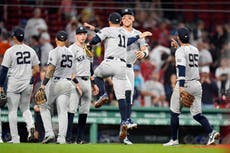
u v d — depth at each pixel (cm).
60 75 4047
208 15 6600
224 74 5584
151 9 5728
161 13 6375
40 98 4012
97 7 5931
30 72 4088
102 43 5591
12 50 4044
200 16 6588
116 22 3931
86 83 4169
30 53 4081
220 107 5194
